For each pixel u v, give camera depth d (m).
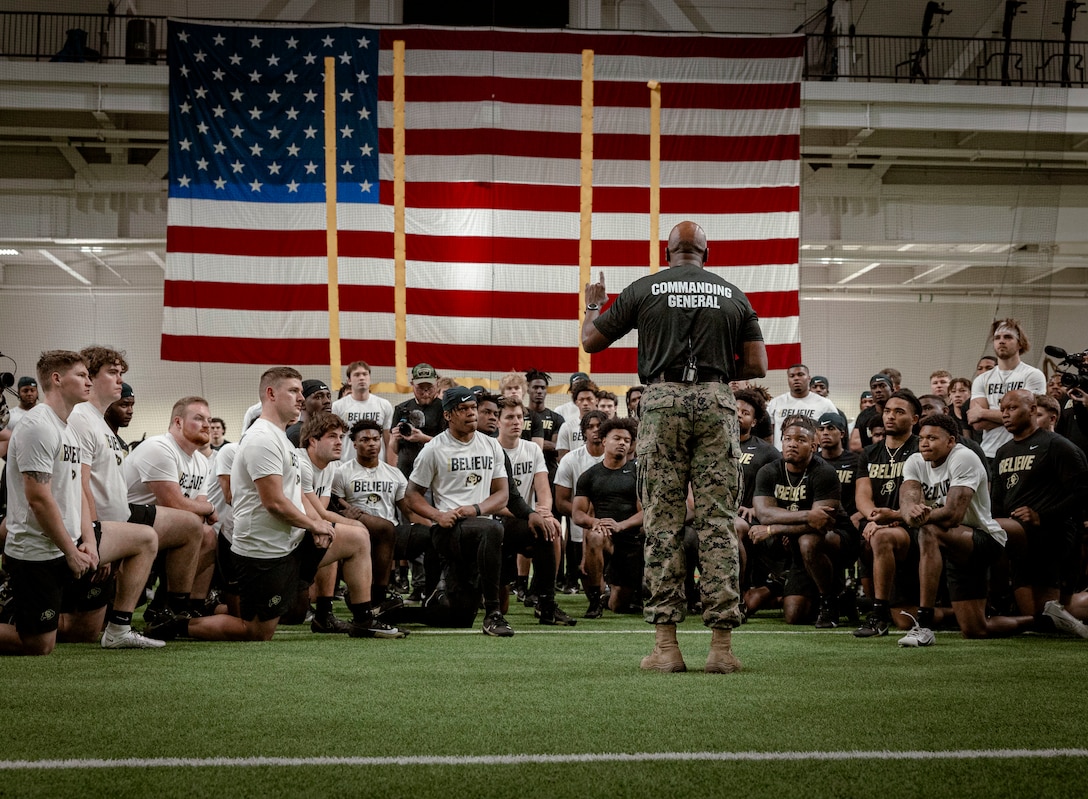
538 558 5.27
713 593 3.20
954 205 14.80
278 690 2.85
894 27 14.58
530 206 10.88
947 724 2.35
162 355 10.31
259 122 10.79
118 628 3.97
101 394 4.20
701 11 14.43
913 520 4.37
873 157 14.52
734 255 10.88
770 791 1.77
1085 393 5.60
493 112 10.92
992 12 14.46
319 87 10.86
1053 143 13.84
